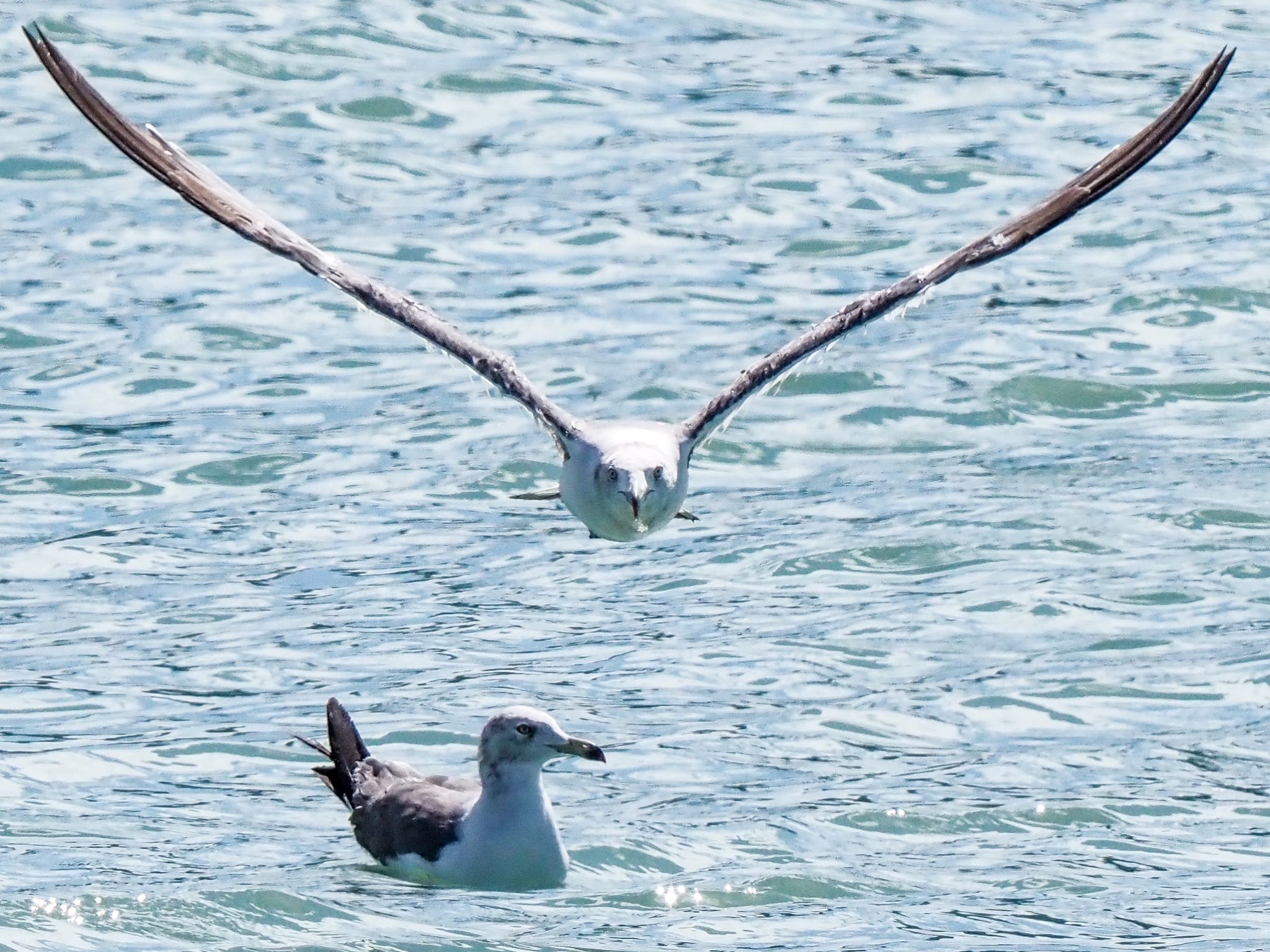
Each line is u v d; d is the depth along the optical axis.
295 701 16.25
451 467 21.22
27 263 25.08
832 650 17.23
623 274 25.11
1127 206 27.47
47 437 21.55
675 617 17.98
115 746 15.36
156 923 12.26
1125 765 15.11
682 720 15.91
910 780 14.85
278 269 25.38
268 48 29.88
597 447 11.65
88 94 11.15
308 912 12.53
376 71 29.55
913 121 28.98
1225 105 30.02
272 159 27.17
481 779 13.25
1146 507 19.98
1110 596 18.16
